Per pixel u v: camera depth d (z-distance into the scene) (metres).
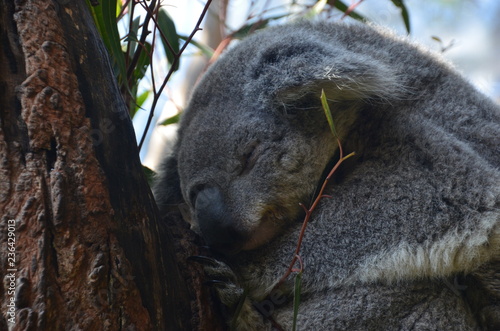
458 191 3.19
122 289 2.29
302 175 3.52
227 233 3.33
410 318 3.21
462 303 3.30
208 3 3.59
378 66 3.51
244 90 3.60
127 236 2.40
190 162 3.55
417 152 3.37
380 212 3.30
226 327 2.97
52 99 2.31
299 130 3.55
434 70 3.90
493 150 3.50
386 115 3.60
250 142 3.43
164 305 2.49
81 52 2.46
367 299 3.20
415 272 3.16
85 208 2.28
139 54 3.62
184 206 4.08
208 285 2.85
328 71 3.39
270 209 3.45
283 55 3.58
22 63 2.29
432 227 3.18
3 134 2.21
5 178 2.19
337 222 3.36
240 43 4.18
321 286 3.30
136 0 3.57
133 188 2.50
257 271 3.40
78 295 2.19
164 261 2.57
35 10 2.35
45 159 2.26
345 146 3.69
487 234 3.11
